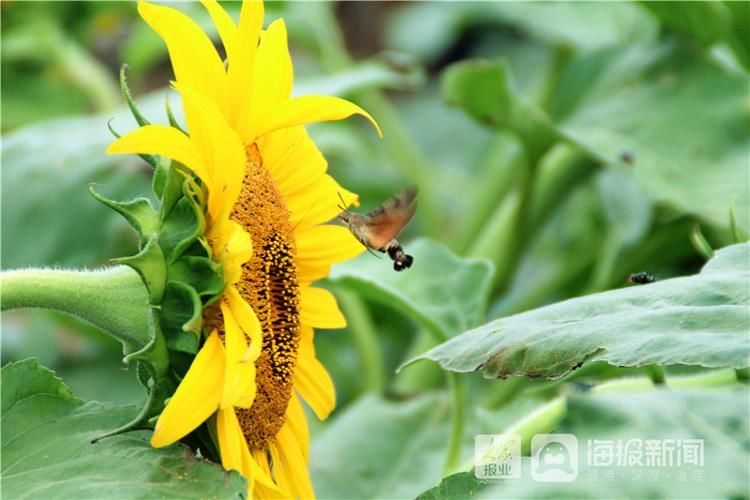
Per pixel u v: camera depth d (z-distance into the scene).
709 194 1.32
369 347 1.45
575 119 1.42
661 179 1.34
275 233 1.02
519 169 1.44
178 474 0.97
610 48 1.46
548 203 1.45
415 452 1.31
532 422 1.05
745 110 1.37
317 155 1.06
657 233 1.42
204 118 0.98
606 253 1.47
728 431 0.97
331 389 1.06
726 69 1.39
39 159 1.40
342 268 1.21
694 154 1.36
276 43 1.02
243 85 1.01
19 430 0.99
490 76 1.37
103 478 0.97
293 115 1.02
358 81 1.46
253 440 1.02
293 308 1.03
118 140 0.97
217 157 0.98
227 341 0.98
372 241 1.03
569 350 0.98
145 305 0.99
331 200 1.06
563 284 1.54
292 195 1.05
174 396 0.97
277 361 1.02
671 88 1.40
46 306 0.99
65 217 1.38
